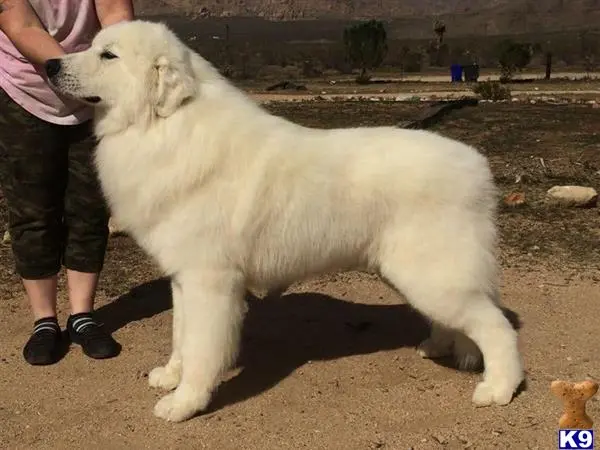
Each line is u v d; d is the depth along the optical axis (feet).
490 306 5.63
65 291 8.04
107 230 6.89
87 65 5.31
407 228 5.51
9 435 5.32
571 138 17.11
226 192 5.31
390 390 5.90
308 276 5.82
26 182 6.40
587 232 9.83
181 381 5.64
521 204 11.01
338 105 25.61
